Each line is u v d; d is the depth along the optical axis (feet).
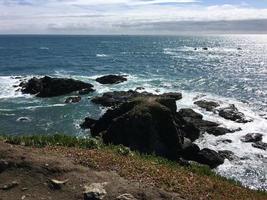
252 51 581.53
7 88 214.07
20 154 49.24
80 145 61.31
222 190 49.19
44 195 42.37
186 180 49.24
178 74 279.69
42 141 59.57
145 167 50.93
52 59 397.19
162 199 42.63
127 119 112.57
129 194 42.34
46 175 45.75
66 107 171.32
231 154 115.65
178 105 170.91
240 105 176.24
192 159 111.55
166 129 113.29
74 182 44.75
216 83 237.86
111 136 114.11
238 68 326.44
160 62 372.99
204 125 139.44
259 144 124.16
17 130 140.46
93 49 598.34
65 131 139.23
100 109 167.43
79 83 204.54
